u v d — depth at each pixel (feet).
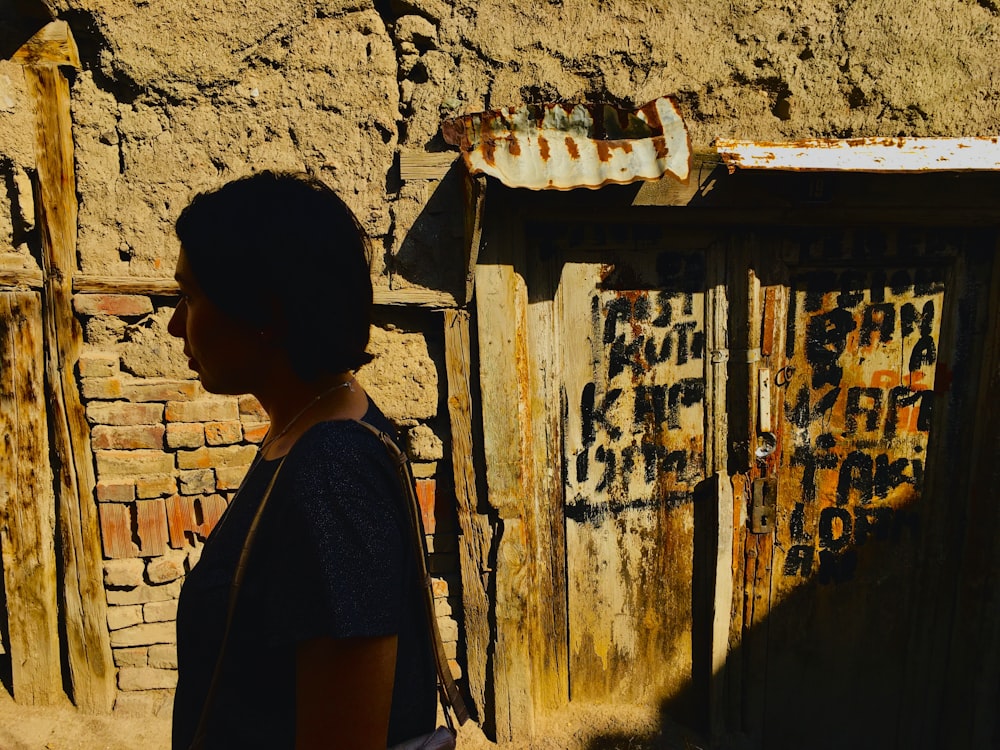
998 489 9.74
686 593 10.38
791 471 10.12
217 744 3.32
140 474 8.99
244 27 8.36
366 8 8.48
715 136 9.00
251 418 9.07
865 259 9.59
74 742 8.94
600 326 9.61
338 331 3.20
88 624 9.17
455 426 9.16
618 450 9.94
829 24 8.80
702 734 10.64
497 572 9.40
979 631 10.12
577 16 8.64
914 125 9.03
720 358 9.78
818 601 10.49
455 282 8.89
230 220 3.10
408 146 8.73
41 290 8.64
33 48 8.17
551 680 10.33
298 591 2.95
